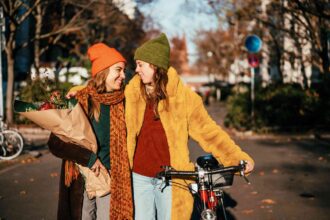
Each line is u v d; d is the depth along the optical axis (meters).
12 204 6.69
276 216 5.83
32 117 2.99
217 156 3.12
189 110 3.11
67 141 3.06
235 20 20.92
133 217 3.16
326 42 17.41
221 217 3.27
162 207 3.17
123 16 24.52
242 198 6.84
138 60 3.06
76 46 28.61
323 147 12.60
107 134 3.21
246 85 38.88
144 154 3.16
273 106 17.53
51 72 5.93
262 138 15.27
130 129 3.14
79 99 3.18
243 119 17.84
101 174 3.14
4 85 27.08
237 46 38.38
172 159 3.10
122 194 3.10
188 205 3.14
